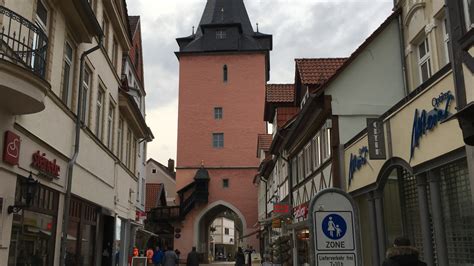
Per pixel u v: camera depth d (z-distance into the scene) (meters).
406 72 14.42
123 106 20.34
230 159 49.84
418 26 13.18
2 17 8.06
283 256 25.08
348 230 7.35
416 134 9.78
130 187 23.95
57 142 11.66
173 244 48.84
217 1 54.03
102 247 18.94
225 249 102.31
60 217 12.13
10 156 8.56
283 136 23.69
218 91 51.19
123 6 19.88
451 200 9.00
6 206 8.66
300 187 22.20
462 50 7.74
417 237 10.83
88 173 15.01
